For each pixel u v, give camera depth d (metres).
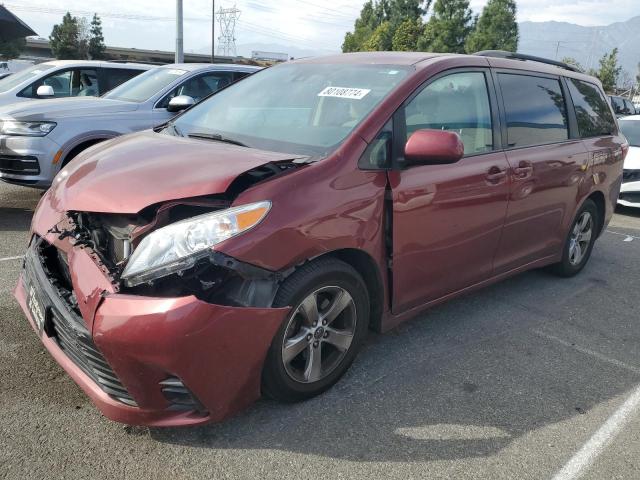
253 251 2.35
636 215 8.19
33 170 5.70
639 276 5.25
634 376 3.35
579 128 4.61
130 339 2.18
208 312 2.23
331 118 3.09
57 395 2.75
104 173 2.70
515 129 3.84
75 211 2.57
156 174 2.57
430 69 3.30
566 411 2.93
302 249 2.51
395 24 46.69
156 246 2.28
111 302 2.22
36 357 3.06
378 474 2.37
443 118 3.32
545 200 4.11
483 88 3.66
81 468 2.29
